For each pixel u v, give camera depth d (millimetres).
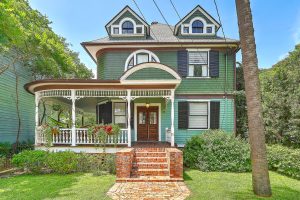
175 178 9492
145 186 8609
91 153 12727
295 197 7348
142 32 16375
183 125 15188
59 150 12797
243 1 7664
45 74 18266
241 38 7730
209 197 7254
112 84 12953
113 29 16484
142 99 15727
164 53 15711
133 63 15672
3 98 15812
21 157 11086
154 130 15703
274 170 11820
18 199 7070
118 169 9539
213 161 11727
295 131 13797
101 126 12695
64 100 16578
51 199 7051
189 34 16469
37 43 15492
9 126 16500
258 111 7484
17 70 17406
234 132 14719
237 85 16969
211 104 15289
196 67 15539
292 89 14828
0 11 9320
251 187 8406
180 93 15367
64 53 18109
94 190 8039
